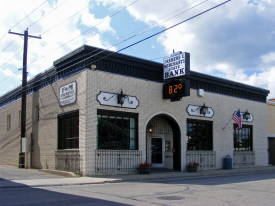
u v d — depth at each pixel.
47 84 19.12
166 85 18.25
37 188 11.16
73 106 16.20
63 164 16.62
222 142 21.83
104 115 15.98
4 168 20.08
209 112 21.17
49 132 18.30
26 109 21.53
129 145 16.83
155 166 19.97
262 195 9.52
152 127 19.45
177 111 19.22
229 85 22.86
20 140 22.09
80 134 15.38
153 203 8.00
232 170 20.45
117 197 8.95
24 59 20.66
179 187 11.55
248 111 24.39
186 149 19.45
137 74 17.53
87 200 8.38
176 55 17.72
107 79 16.12
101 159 15.44
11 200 8.38
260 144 25.06
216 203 8.08
